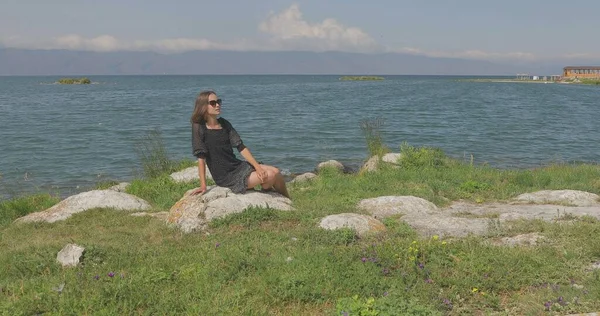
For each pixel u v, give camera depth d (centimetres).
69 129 3197
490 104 5466
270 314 505
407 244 685
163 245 732
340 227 773
